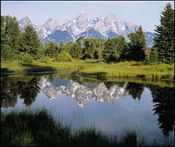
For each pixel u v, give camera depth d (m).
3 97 19.56
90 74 43.69
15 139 7.61
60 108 15.66
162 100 18.88
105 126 11.22
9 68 49.47
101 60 102.44
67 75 43.19
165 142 8.83
